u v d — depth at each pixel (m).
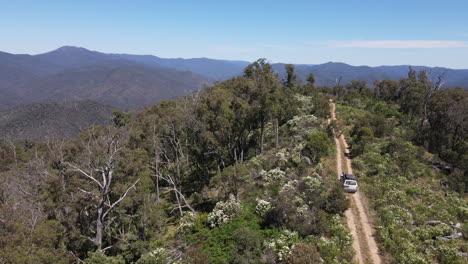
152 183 37.72
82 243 26.78
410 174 31.61
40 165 34.44
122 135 38.53
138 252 27.78
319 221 22.66
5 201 27.91
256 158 39.91
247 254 21.31
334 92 100.12
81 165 30.42
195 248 24.31
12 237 19.47
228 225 26.84
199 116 40.16
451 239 20.72
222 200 33.41
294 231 22.77
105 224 29.41
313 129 44.78
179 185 41.34
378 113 61.91
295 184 28.52
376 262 19.16
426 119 53.75
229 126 39.12
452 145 43.00
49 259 19.58
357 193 28.89
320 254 19.45
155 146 38.97
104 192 25.03
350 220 24.16
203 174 45.62
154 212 31.73
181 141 44.97
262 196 30.02
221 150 41.41
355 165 35.56
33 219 24.11
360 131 43.28
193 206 37.31
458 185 28.88
